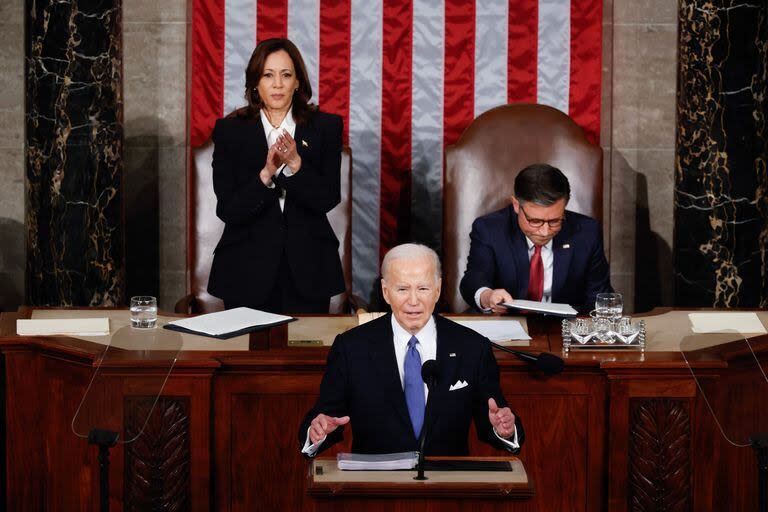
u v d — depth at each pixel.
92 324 12.95
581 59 19.45
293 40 19.36
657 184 20.00
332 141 14.91
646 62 19.73
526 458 12.19
